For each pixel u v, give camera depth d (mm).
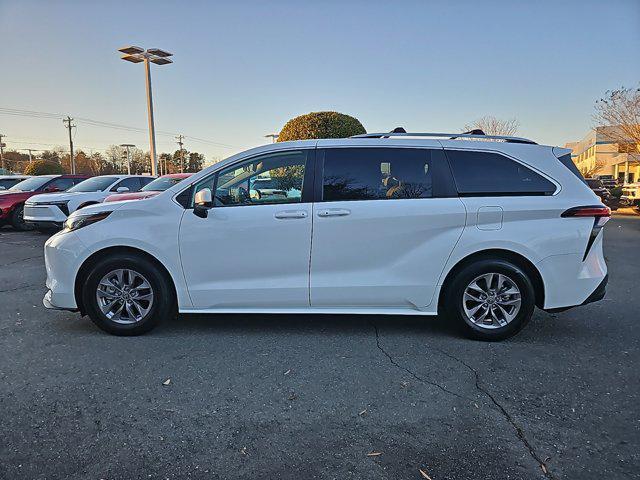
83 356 3762
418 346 3992
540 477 2297
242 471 2350
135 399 3068
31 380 3336
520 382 3314
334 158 4152
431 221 3988
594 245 4031
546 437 2633
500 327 4059
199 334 4277
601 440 2600
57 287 4176
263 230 4051
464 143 4145
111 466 2383
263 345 4016
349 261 4062
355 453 2494
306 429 2725
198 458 2453
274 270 4102
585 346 4004
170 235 4082
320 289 4094
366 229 4020
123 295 4184
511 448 2531
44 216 11000
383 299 4102
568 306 4023
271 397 3102
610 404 2998
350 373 3461
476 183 4070
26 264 7844
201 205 3924
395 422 2795
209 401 3047
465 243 3977
